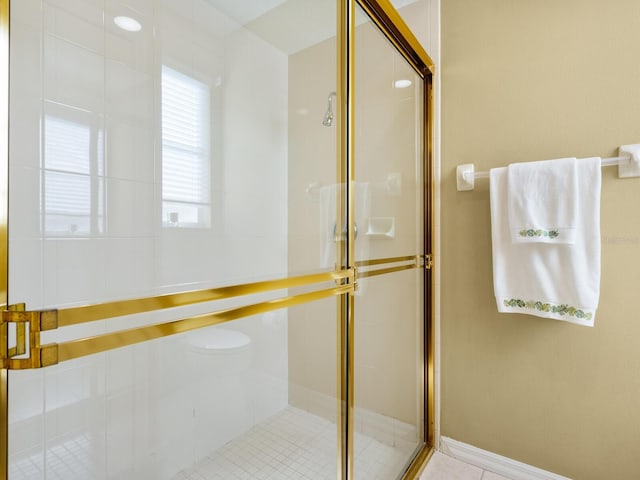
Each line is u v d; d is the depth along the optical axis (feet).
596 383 4.05
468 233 4.89
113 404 1.96
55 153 1.65
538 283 4.05
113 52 1.90
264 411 2.80
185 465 2.32
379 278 4.07
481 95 4.74
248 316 2.58
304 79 3.03
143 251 1.98
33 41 1.59
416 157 4.88
